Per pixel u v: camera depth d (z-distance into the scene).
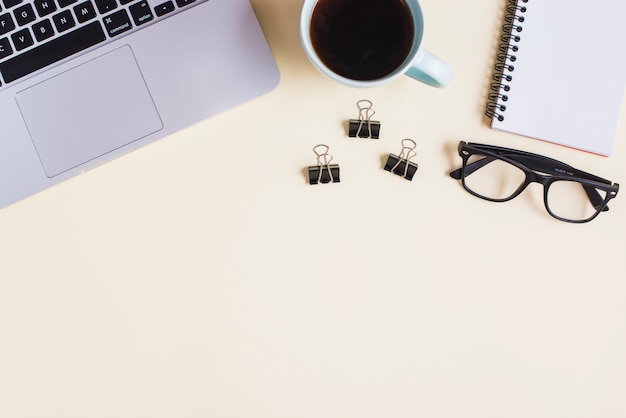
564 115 0.58
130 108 0.57
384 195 0.61
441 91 0.60
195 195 0.61
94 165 0.58
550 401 0.63
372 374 0.63
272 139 0.60
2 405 0.64
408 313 0.62
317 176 0.60
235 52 0.56
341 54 0.51
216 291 0.62
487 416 0.63
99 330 0.63
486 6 0.59
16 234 0.62
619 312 0.62
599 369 0.62
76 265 0.62
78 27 0.55
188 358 0.63
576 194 0.61
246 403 0.63
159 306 0.63
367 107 0.60
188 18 0.55
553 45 0.58
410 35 0.49
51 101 0.56
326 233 0.61
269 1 0.58
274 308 0.62
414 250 0.61
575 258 0.62
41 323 0.63
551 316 0.62
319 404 0.63
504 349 0.62
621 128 0.60
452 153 0.60
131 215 0.62
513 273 0.62
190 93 0.56
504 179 0.61
